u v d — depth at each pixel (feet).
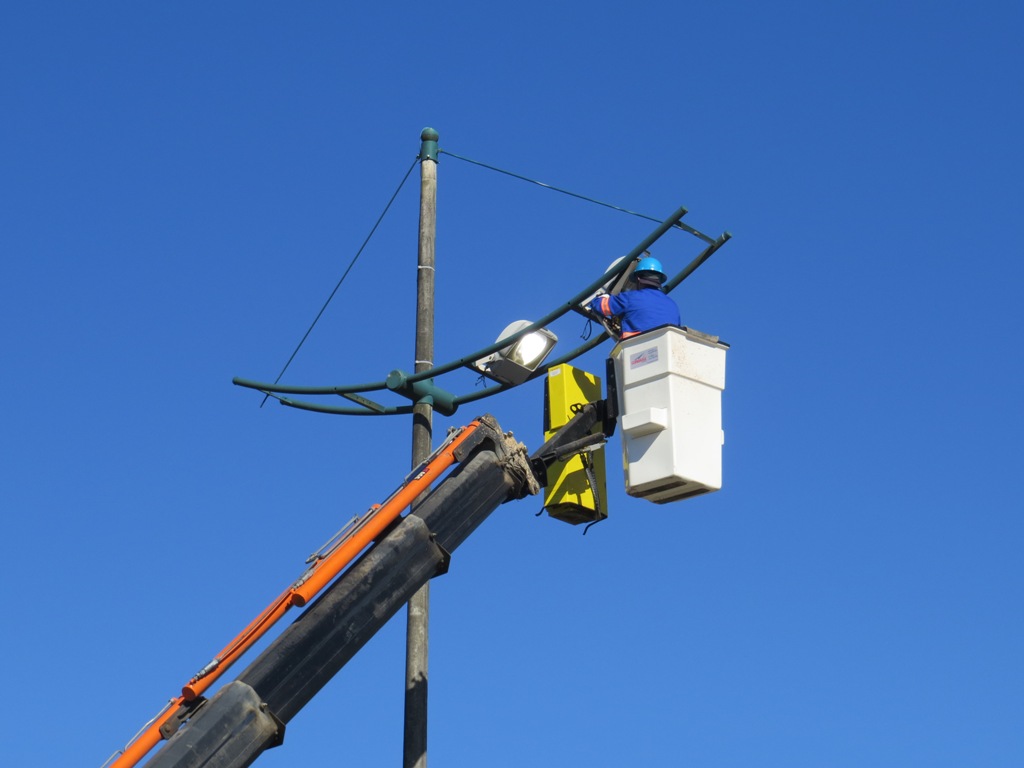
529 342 45.75
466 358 45.60
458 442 41.01
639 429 42.63
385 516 39.19
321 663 37.17
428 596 44.60
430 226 49.26
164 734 35.94
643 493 42.98
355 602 37.93
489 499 40.86
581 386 46.39
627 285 45.68
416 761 42.65
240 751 35.60
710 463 42.63
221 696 36.14
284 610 37.60
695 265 45.34
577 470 45.29
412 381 46.57
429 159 50.08
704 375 43.14
